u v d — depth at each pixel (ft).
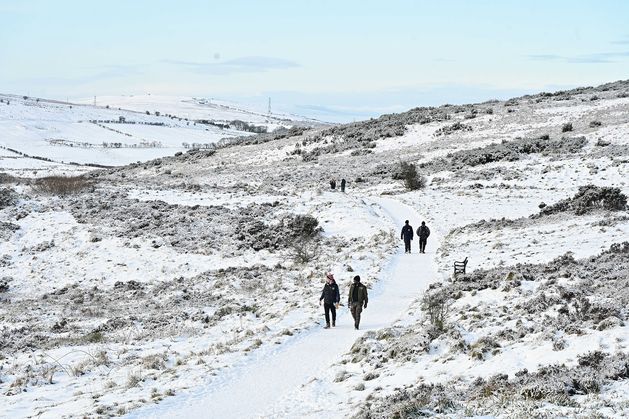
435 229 138.10
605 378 36.11
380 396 41.68
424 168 232.32
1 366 62.90
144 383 52.21
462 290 73.15
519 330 50.19
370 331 60.64
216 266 122.21
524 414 31.04
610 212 123.24
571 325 47.29
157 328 80.74
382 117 368.89
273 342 61.72
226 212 154.30
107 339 75.46
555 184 183.32
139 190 181.98
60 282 120.26
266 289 98.58
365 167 253.65
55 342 75.20
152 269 122.93
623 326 45.37
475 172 211.61
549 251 93.66
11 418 43.93
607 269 70.18
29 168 386.11
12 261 130.41
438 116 321.73
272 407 43.88
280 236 134.92
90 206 160.04
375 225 137.90
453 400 36.50
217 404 45.09
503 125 281.54
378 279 90.63
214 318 82.89
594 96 309.83
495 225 129.18
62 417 42.55
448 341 52.08
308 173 253.24
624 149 207.31
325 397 45.03
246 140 387.75
